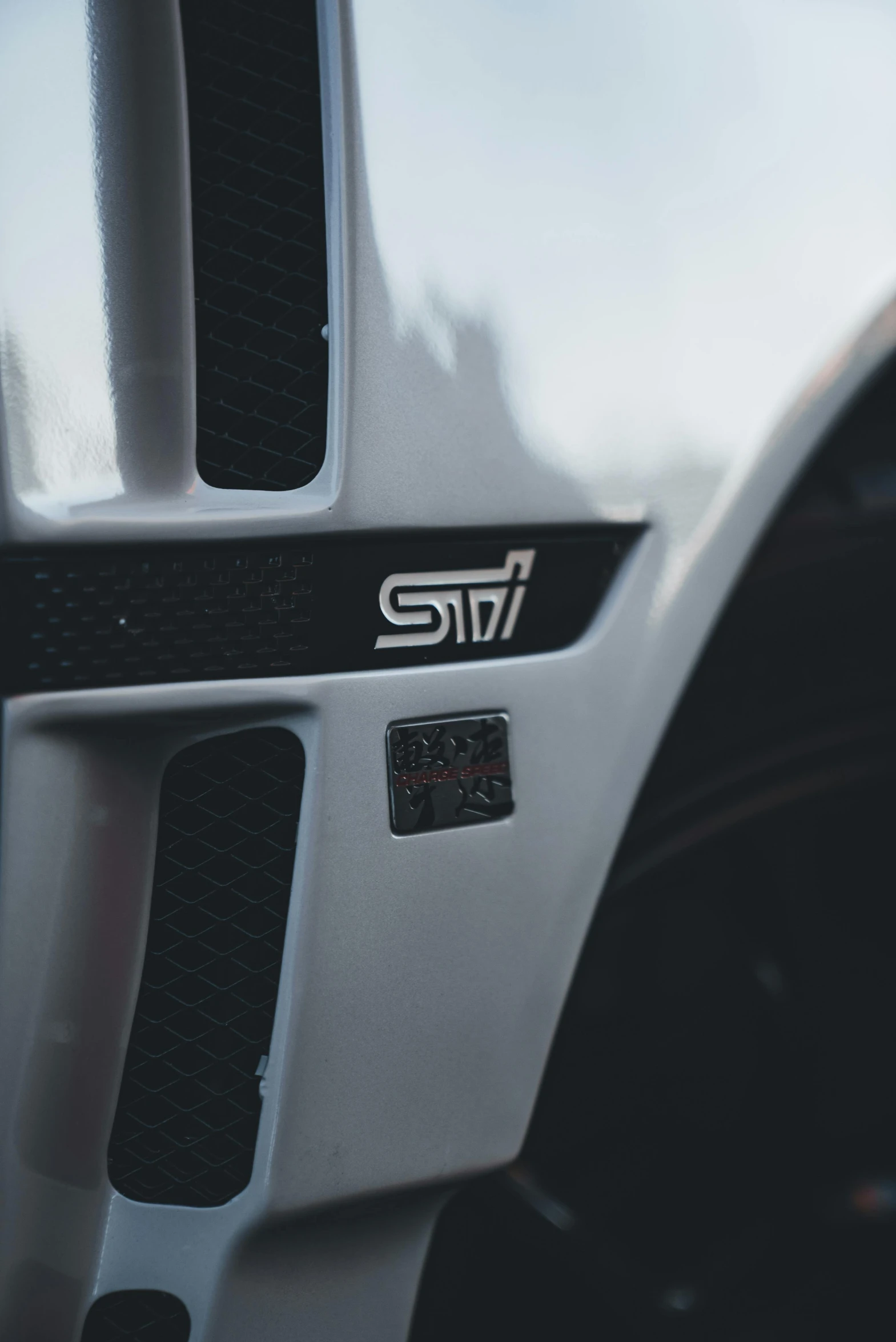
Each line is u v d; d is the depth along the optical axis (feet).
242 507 2.55
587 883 2.80
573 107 2.75
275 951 2.63
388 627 2.64
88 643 2.49
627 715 2.82
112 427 2.51
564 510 2.73
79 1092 2.59
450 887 2.68
